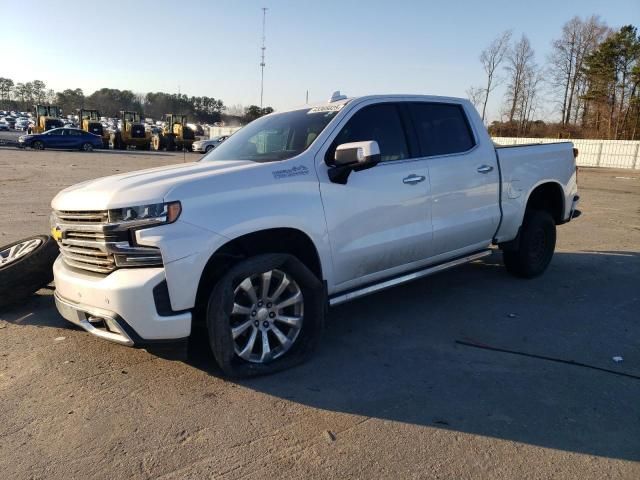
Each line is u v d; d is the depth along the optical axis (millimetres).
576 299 5457
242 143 4652
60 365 3812
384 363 3896
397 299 5418
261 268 3533
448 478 2598
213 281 3594
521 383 3600
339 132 4180
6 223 9016
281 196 3680
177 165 4270
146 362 3867
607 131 56375
